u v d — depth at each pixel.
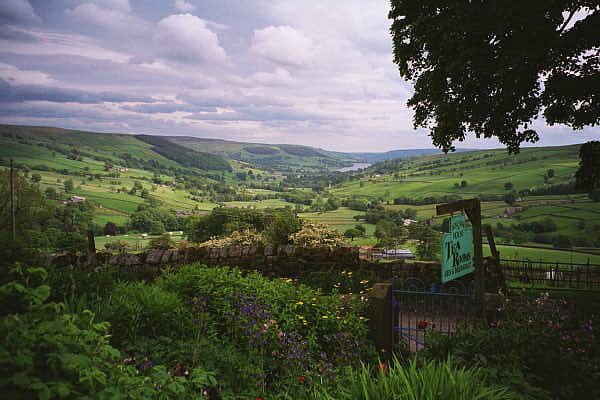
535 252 54.38
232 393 3.62
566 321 5.04
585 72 12.41
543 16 11.70
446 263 5.62
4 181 54.00
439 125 14.89
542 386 3.63
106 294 4.90
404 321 6.98
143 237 109.88
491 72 12.45
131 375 2.43
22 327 1.78
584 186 13.54
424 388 2.66
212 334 4.69
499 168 195.62
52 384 1.67
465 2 12.44
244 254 9.23
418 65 15.59
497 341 4.22
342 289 8.48
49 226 73.19
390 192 191.12
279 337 4.49
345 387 3.54
